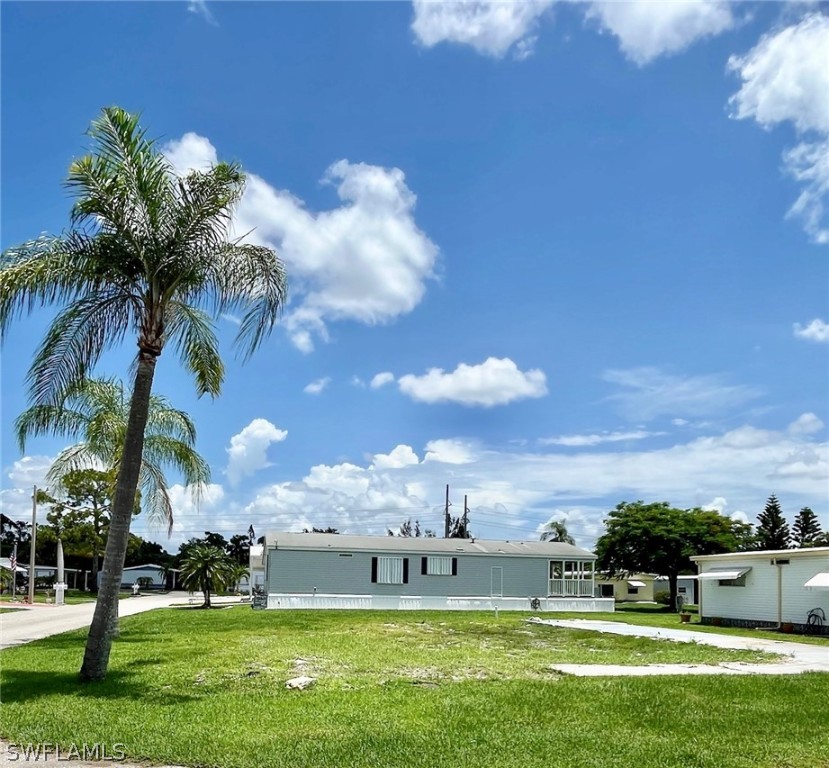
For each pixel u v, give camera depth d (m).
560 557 42.06
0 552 73.44
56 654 15.79
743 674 13.45
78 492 56.91
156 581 81.69
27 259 11.97
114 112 12.12
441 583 39.69
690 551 47.22
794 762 7.71
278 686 11.55
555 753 7.91
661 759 7.72
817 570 24.70
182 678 12.27
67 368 12.83
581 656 16.69
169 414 21.03
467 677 12.80
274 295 13.28
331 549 38.00
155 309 12.62
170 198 12.58
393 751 7.89
